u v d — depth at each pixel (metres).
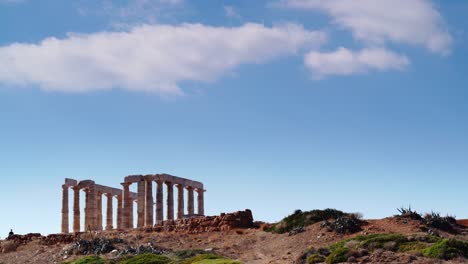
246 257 77.31
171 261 71.25
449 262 59.09
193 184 121.06
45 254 89.56
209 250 80.69
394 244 67.19
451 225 83.50
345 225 82.12
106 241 88.50
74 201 117.75
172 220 99.62
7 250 97.31
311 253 69.75
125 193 114.56
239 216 96.38
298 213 92.38
